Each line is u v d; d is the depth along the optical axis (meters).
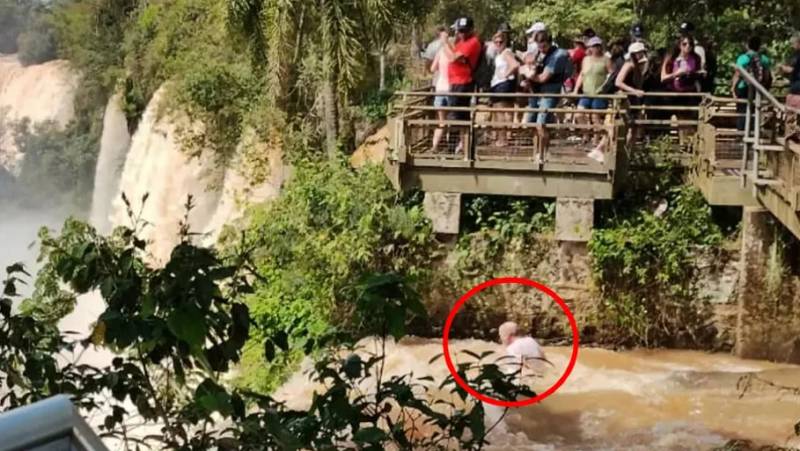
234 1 15.37
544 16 19.03
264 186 17.00
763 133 10.30
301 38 15.26
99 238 3.42
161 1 25.83
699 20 17.95
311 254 11.92
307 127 16.67
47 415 1.47
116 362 3.19
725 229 11.58
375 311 3.19
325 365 3.29
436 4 18.97
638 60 12.16
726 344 11.55
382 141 15.55
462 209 12.13
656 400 9.93
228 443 2.91
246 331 3.06
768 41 17.45
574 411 9.60
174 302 2.93
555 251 11.80
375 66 17.44
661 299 11.62
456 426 3.26
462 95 11.66
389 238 12.01
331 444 3.02
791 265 11.08
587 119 12.34
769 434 9.12
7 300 3.46
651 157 12.08
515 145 11.78
